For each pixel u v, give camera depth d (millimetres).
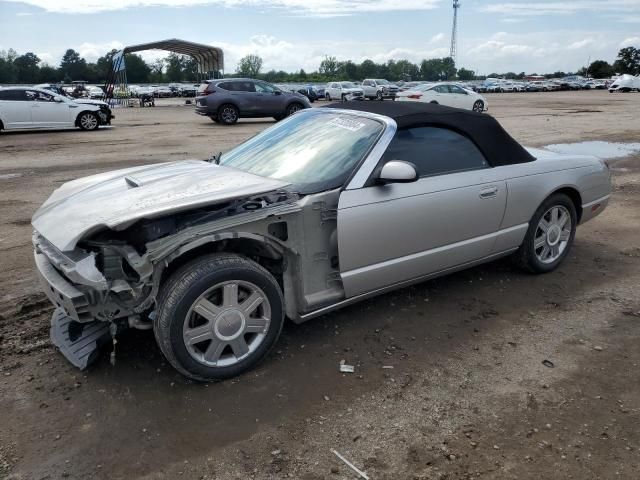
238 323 3090
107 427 2732
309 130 4027
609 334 3693
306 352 3441
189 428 2729
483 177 3998
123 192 3279
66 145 14281
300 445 2617
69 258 2834
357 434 2691
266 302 3162
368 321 3854
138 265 2779
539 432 2707
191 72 117125
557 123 18500
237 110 21016
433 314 3969
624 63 112812
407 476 2424
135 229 2980
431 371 3238
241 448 2594
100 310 2848
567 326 3803
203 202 2877
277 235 3189
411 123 3740
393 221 3514
